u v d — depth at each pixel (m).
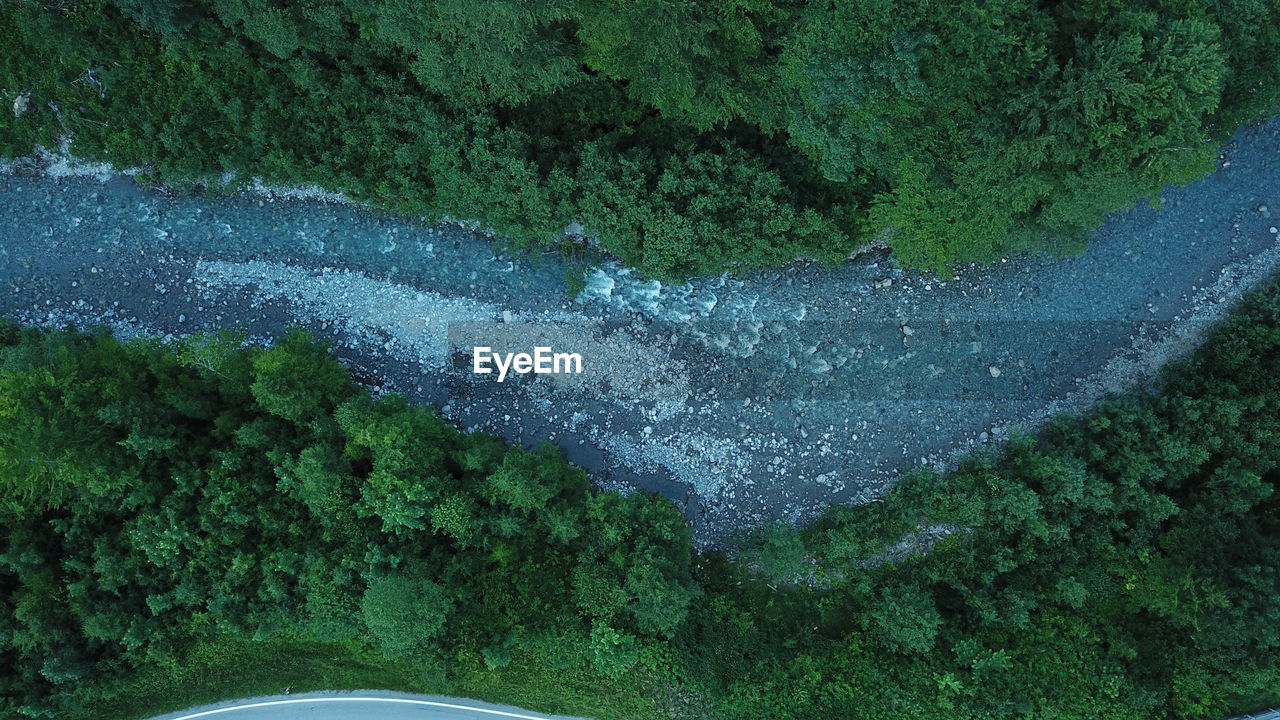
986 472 30.61
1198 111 22.80
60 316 31.66
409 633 25.02
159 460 26.78
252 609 26.53
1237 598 26.55
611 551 28.53
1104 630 29.03
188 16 27.50
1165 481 29.80
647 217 29.88
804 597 31.33
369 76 29.45
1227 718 27.03
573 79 27.53
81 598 25.56
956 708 28.19
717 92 27.17
